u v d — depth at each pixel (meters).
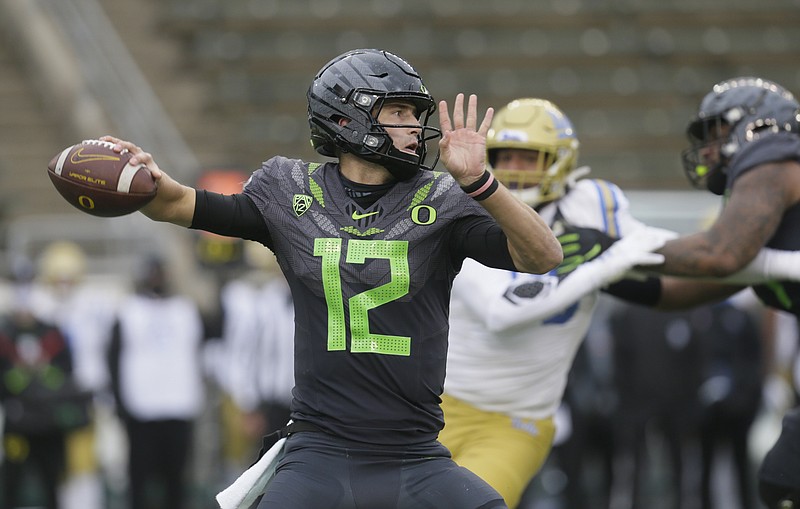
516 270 13.23
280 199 13.90
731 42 59.00
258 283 36.28
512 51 58.38
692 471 32.84
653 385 32.09
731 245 17.09
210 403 37.50
